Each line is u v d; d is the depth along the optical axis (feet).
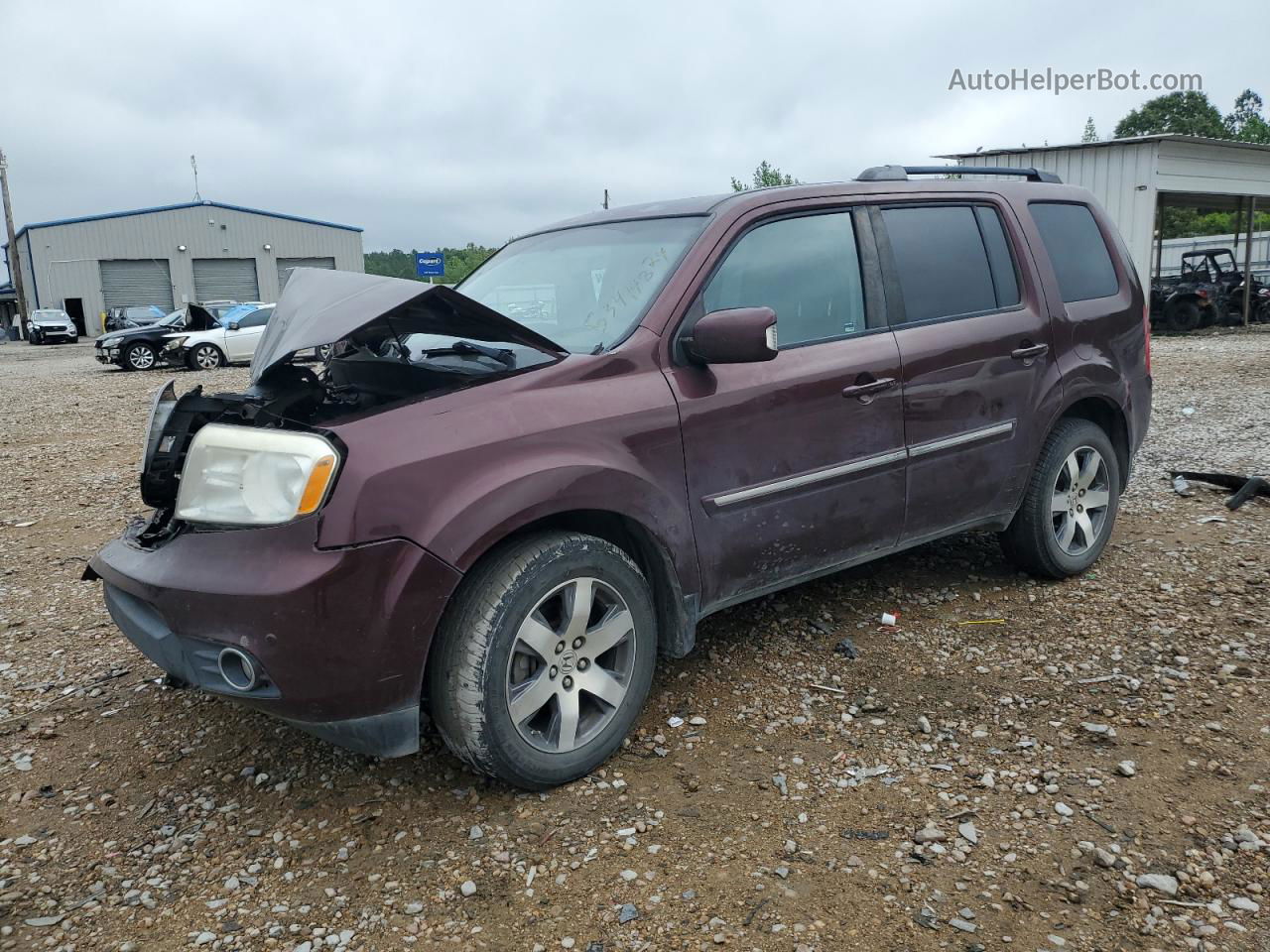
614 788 9.71
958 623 13.51
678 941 7.50
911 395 12.37
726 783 9.70
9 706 12.17
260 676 8.46
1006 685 11.59
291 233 173.88
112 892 8.45
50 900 8.34
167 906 8.22
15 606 16.02
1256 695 10.98
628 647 10.15
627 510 9.91
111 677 12.99
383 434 8.73
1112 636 12.83
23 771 10.57
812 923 7.62
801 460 11.41
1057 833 8.65
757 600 14.62
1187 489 19.98
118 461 30.09
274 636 8.30
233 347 71.15
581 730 9.91
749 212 11.59
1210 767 9.60
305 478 8.35
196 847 9.07
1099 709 10.89
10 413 45.44
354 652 8.47
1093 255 15.43
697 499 10.58
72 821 9.57
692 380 10.59
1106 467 15.05
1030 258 14.15
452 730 9.16
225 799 9.87
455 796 9.72
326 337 8.91
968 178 14.92
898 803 9.23
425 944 7.61
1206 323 67.92
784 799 9.37
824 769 9.90
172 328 73.10
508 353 10.71
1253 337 59.88
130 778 10.35
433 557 8.62
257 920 7.99
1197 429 27.50
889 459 12.21
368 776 10.17
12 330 157.48
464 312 9.57
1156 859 8.24
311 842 9.07
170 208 163.43
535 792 9.70
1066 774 9.61
